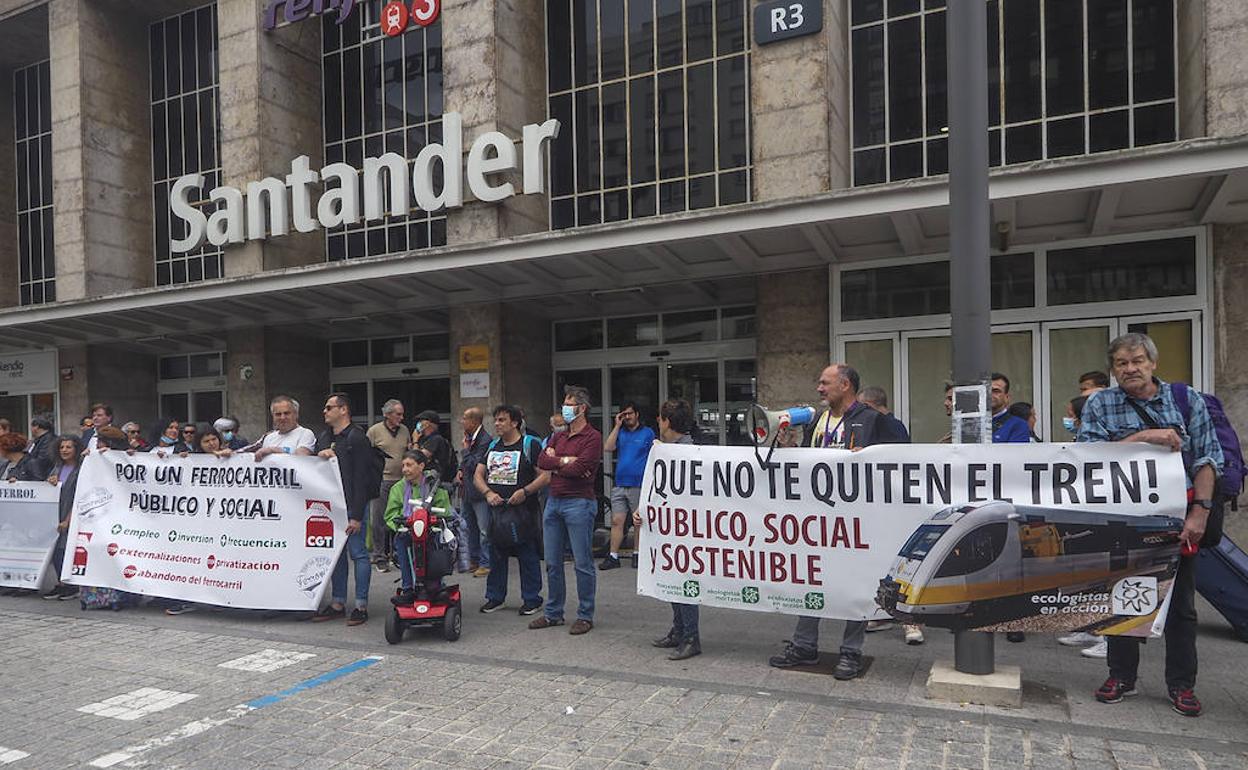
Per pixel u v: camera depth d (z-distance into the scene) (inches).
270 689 199.0
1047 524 178.4
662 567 219.6
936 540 186.2
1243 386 306.2
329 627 260.4
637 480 346.3
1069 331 334.3
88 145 600.7
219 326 531.8
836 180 388.5
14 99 708.7
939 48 393.7
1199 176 262.4
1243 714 171.2
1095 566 175.2
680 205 444.8
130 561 284.8
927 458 188.9
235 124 530.0
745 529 208.4
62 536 311.6
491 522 266.1
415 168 454.9
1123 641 177.5
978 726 166.6
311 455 274.1
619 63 464.1
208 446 306.3
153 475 285.0
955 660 188.9
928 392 357.1
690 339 448.8
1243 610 223.0
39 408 621.0
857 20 409.1
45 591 329.4
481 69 448.5
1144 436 171.9
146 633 256.5
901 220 315.3
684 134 445.4
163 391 625.9
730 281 417.4
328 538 264.1
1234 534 304.5
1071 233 329.1
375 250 527.8
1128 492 173.2
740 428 434.6
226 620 272.5
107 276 608.4
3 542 321.4
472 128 451.2
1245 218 305.3
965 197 184.1
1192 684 171.9
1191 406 171.9
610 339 469.7
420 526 237.0
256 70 522.9
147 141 639.1
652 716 176.1
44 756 161.8
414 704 186.5
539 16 484.4
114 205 615.8
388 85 540.1
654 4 455.8
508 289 439.5
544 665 213.8
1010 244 342.0
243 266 514.3
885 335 363.6
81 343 595.2
